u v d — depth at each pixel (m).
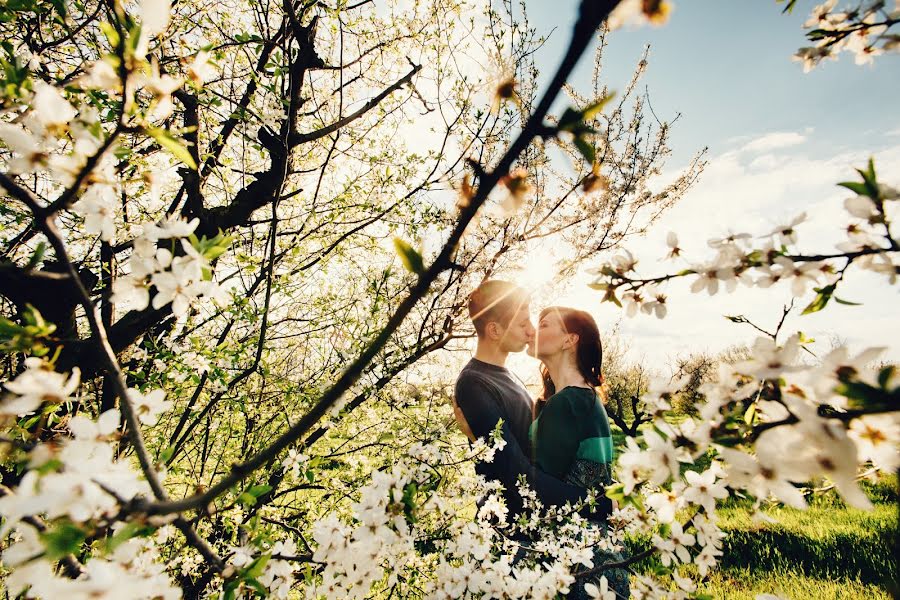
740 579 5.15
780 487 0.81
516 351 2.99
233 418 4.06
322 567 1.73
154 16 0.73
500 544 2.25
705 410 0.97
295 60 2.92
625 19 0.38
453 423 3.88
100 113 1.74
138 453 0.84
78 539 0.71
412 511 1.48
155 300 1.07
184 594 2.78
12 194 0.77
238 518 2.89
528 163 3.29
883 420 0.73
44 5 2.20
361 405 3.77
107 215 0.96
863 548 5.55
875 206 1.00
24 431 1.27
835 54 1.46
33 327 0.88
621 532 2.10
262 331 2.67
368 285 3.99
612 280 1.34
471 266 3.75
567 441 2.34
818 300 1.12
